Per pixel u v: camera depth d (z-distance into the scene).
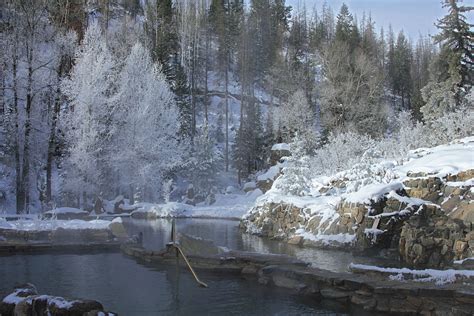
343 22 71.00
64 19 36.78
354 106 47.19
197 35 66.81
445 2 35.94
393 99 69.31
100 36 35.19
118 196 34.03
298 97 50.00
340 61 52.31
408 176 18.25
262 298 10.10
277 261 12.12
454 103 34.00
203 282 11.48
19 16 28.78
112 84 34.81
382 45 82.50
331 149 30.86
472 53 35.12
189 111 49.75
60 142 31.48
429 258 13.70
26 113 28.44
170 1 67.00
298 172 23.89
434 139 28.53
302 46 76.00
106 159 32.22
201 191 41.19
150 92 35.53
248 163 47.81
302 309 9.34
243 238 20.41
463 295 8.57
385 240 15.59
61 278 11.76
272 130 48.47
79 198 31.81
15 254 15.27
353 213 16.92
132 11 70.00
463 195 15.47
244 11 81.38
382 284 9.46
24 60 28.72
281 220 20.55
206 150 41.81
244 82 59.91
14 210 29.77
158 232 22.36
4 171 31.97
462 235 13.56
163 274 12.33
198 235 21.47
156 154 34.59
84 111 30.81
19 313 7.86
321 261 14.30
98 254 15.37
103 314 7.57
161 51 50.00
